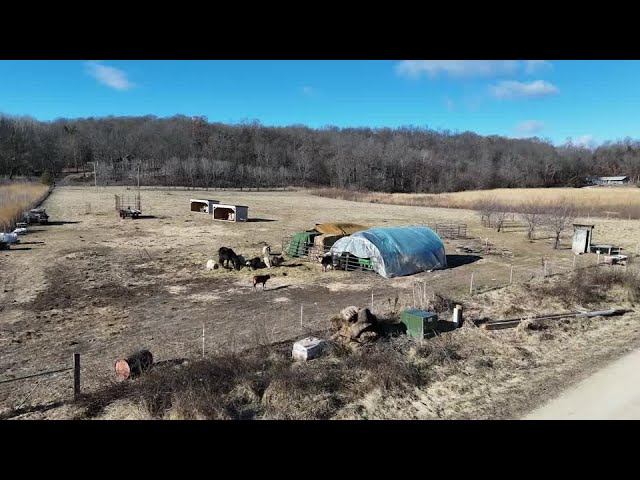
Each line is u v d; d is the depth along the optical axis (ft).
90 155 453.58
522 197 271.90
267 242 119.96
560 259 103.24
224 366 39.45
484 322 56.39
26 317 58.95
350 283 78.64
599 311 62.03
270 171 414.21
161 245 113.19
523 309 62.44
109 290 72.54
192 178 357.00
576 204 222.28
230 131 528.22
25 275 81.20
